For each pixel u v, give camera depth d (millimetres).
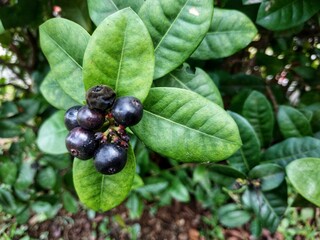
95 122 75
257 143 133
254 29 112
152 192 201
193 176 204
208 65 168
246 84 173
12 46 197
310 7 121
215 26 114
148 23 94
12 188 195
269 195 143
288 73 185
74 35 92
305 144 137
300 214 215
